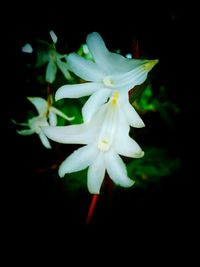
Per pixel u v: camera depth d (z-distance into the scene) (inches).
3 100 5.2
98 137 2.8
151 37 2.9
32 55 3.8
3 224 4.9
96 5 2.6
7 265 4.2
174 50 3.1
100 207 4.9
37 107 4.4
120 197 5.2
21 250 4.4
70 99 4.5
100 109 2.7
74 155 2.9
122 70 2.3
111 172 2.9
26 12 2.7
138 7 2.6
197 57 3.1
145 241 4.5
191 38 3.0
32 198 5.4
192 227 4.8
